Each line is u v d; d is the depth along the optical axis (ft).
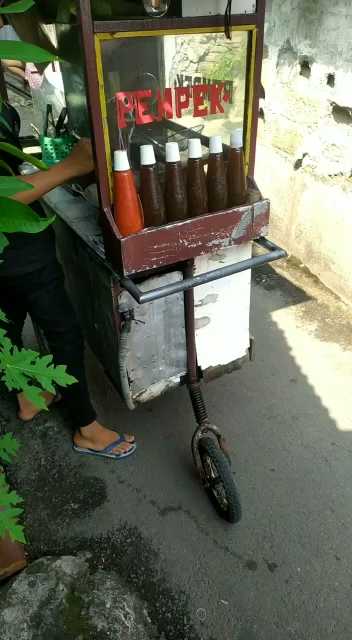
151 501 6.30
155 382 5.96
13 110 5.27
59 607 5.12
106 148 4.49
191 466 6.72
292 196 10.46
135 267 4.71
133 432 7.24
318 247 10.09
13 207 1.92
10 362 2.43
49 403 7.63
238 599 5.28
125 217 4.56
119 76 4.42
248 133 5.15
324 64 8.53
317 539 5.80
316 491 6.31
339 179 8.96
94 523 6.08
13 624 4.98
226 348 6.32
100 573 5.52
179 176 4.71
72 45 5.16
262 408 7.51
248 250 5.57
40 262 5.48
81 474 6.69
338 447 6.88
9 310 6.33
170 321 5.59
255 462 6.70
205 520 6.05
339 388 7.82
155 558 5.68
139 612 5.16
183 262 5.24
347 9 7.70
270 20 9.50
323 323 9.20
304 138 9.61
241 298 5.97
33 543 5.90
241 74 4.96
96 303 5.83
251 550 5.71
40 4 5.22
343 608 5.18
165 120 4.92
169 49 4.53
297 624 5.07
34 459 6.91
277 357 8.46
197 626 5.09
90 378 8.22
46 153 6.28
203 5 4.30
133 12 4.58
